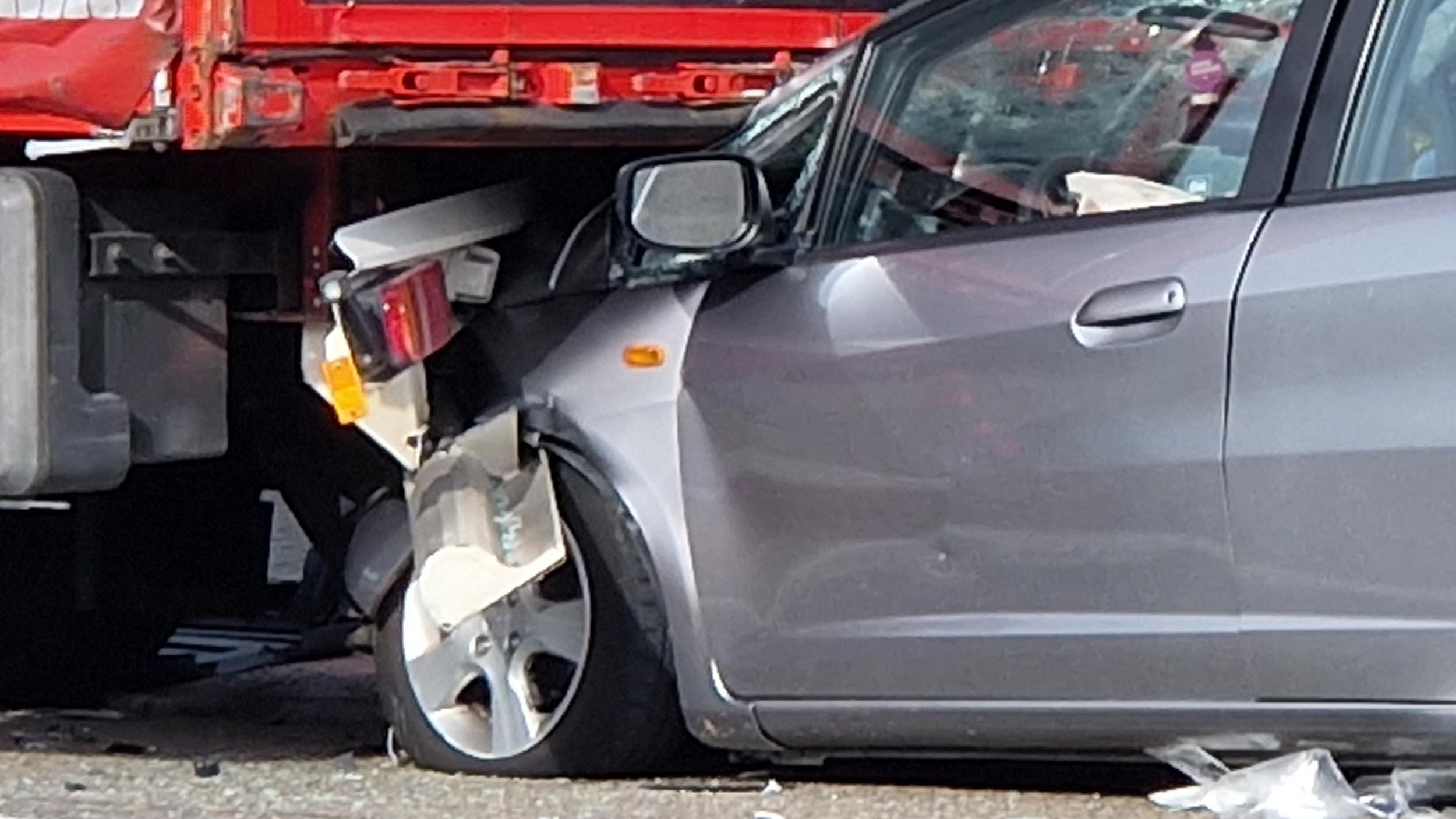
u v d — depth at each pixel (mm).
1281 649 5059
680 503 5945
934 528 5477
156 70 6168
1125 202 5305
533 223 6547
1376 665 4965
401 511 6465
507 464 6215
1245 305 5043
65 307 6340
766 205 5770
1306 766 5266
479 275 6484
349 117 6230
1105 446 5219
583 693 6125
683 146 6590
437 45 6262
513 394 6254
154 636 8602
